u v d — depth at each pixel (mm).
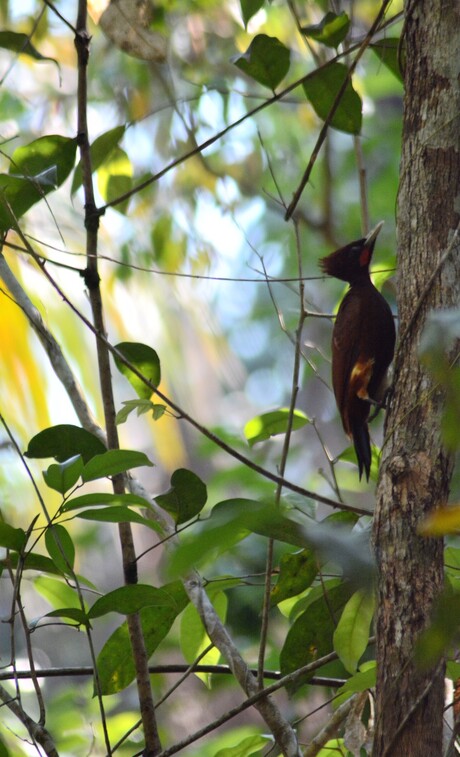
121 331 11734
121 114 13172
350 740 5730
